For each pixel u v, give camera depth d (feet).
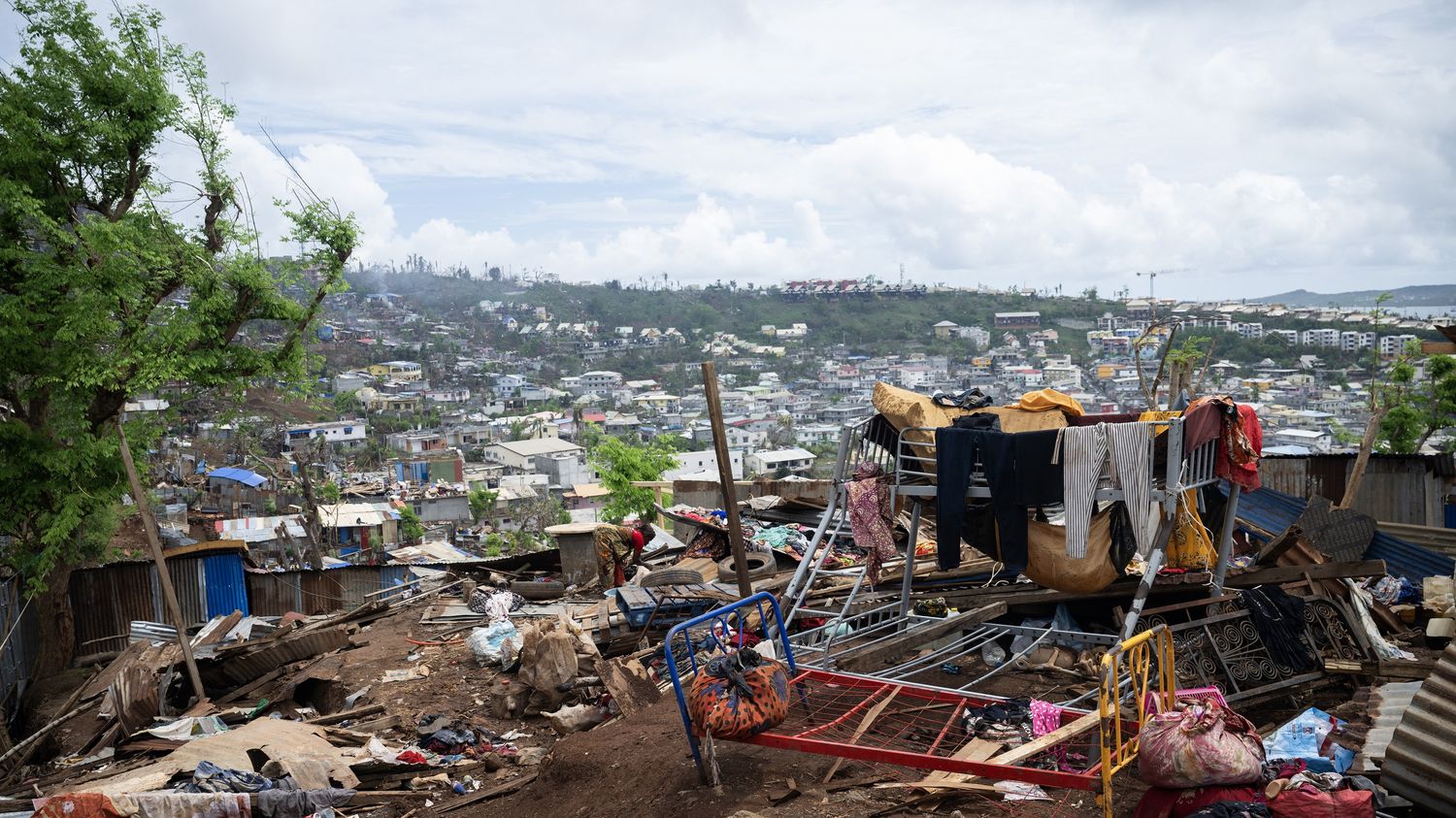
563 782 20.93
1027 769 15.51
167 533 131.44
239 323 52.75
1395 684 19.65
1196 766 14.55
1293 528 27.63
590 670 29.32
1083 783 15.03
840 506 28.96
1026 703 19.93
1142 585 21.47
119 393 48.52
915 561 34.24
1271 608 22.76
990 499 24.36
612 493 100.01
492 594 44.09
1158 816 14.92
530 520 237.04
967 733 19.02
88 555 61.46
